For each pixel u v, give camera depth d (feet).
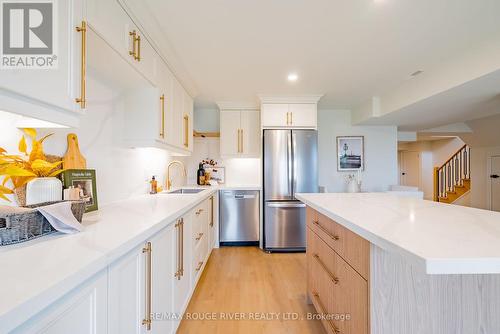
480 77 7.09
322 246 5.36
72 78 3.25
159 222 3.92
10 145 3.45
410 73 9.28
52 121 3.01
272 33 6.52
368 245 3.34
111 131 5.98
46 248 2.58
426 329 3.32
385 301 3.28
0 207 2.90
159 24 6.02
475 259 1.98
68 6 3.21
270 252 11.23
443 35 6.64
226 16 5.77
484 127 15.72
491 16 5.81
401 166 30.22
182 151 9.45
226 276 8.57
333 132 14.84
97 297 2.50
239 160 14.06
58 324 1.98
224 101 12.79
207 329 5.68
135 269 3.36
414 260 2.09
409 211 4.25
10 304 1.52
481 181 17.92
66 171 4.35
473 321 3.21
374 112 12.35
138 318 3.42
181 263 5.52
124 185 6.66
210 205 10.18
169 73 7.61
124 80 5.95
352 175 14.76
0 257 2.32
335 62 8.29
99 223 3.80
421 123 14.24
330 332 4.80
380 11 5.64
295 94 11.66
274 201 11.44
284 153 11.46
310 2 5.32
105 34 4.13
